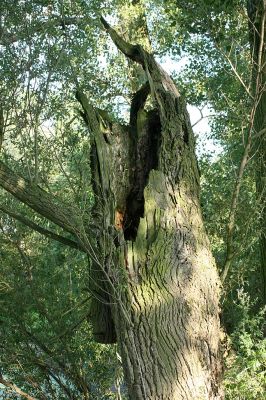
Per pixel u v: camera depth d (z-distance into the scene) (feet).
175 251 21.16
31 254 34.06
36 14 29.30
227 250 24.27
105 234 21.38
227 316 25.73
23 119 27.25
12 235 32.24
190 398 20.30
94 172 22.17
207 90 37.88
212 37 28.02
